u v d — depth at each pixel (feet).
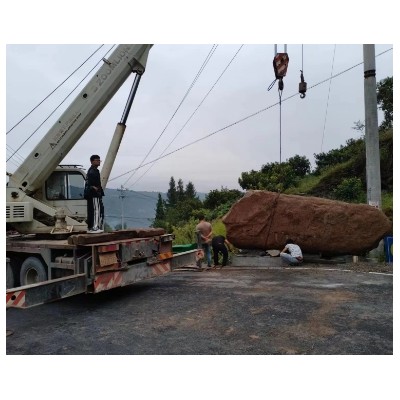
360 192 52.31
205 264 36.63
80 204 28.78
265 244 35.78
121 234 21.68
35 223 25.86
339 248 34.55
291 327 16.06
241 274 29.86
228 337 14.97
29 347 14.35
